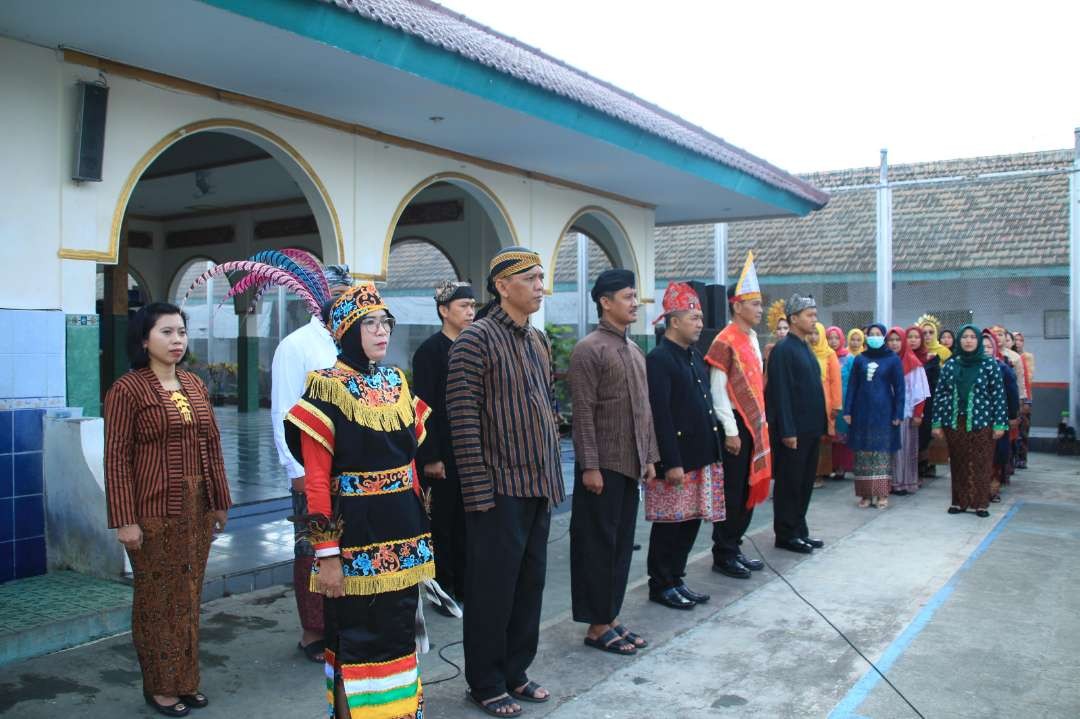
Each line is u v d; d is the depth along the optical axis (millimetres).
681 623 4781
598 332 4484
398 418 3160
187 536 3580
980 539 6789
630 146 8000
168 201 13500
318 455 3012
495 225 8906
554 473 3797
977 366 7691
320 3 4902
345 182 7047
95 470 4852
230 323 18141
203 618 4766
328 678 3141
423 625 3395
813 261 13969
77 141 5199
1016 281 12797
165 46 5203
